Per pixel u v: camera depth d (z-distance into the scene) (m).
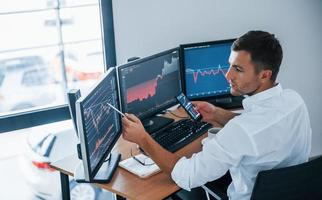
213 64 2.38
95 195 2.51
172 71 2.25
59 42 2.47
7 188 2.41
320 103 3.18
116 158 1.81
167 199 1.67
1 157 2.37
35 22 2.39
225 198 1.69
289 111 1.46
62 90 2.48
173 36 2.54
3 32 2.34
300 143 1.51
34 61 2.48
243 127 1.41
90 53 2.48
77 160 1.86
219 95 2.44
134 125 1.67
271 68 1.45
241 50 1.46
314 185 1.48
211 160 1.46
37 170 2.37
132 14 2.40
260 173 1.36
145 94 2.08
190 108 2.16
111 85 1.80
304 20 2.91
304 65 3.03
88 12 2.41
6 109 2.31
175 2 2.49
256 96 1.50
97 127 1.58
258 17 2.76
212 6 2.60
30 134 2.38
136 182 1.65
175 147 1.91
